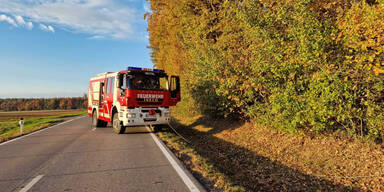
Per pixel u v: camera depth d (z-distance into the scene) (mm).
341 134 7113
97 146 7625
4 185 4105
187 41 12102
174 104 10695
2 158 6133
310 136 7891
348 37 5098
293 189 5406
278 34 6695
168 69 22156
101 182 4203
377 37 4688
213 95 10898
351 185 5160
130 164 5402
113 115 11164
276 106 7285
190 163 5602
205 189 3879
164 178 4410
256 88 7641
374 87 5387
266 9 6844
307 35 5758
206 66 9711
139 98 9641
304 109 6723
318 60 5801
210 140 10836
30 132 12062
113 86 11062
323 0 6043
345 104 5891
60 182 4227
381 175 5184
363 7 4891
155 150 6941
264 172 6559
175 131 12477
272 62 7086
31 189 3902
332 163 6246
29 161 5777
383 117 5590
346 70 5539
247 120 11648
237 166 7219
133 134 10430
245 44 8680
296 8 5781
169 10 18812
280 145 8258
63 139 9250
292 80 6965
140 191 3762
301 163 6719
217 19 12305
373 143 6242
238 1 7441
